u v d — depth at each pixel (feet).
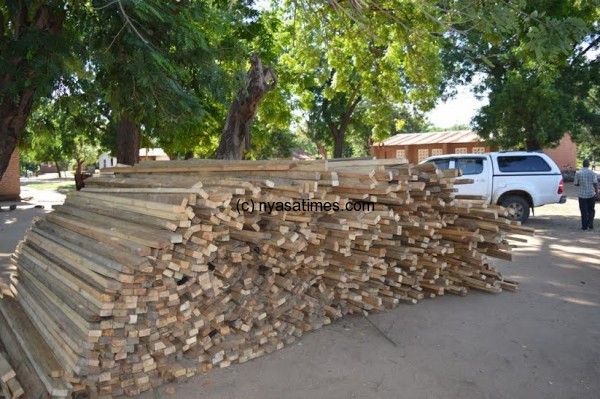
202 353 12.19
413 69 38.47
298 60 48.32
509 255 18.60
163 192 13.16
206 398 10.94
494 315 16.44
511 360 12.92
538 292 19.26
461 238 17.81
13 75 18.25
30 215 48.65
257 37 37.68
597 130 77.25
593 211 35.50
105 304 10.33
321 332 14.88
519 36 19.98
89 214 15.98
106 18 17.81
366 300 15.75
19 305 15.42
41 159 74.33
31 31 17.51
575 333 14.78
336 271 15.15
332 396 11.08
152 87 18.97
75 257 12.86
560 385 11.55
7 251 28.91
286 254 13.78
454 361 12.87
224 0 30.50
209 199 11.80
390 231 15.06
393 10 30.58
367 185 13.56
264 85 27.14
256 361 12.89
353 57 45.73
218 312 12.38
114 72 20.01
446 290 19.08
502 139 68.33
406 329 15.12
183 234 11.25
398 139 110.22
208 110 34.60
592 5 25.59
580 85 69.10
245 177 15.57
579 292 19.22
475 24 15.90
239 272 13.14
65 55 18.06
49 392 10.36
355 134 98.94
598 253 27.07
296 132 104.37
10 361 12.19
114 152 57.93
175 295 11.30
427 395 11.12
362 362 12.82
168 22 18.21
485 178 37.78
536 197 37.37
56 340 11.67
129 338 10.73
